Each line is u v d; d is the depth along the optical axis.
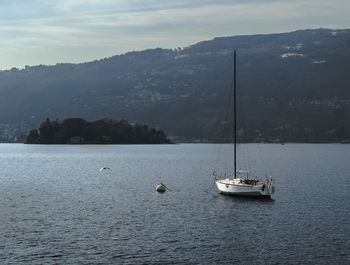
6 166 178.75
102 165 183.25
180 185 108.44
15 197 87.94
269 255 49.78
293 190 97.88
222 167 176.25
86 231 59.22
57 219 66.50
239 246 52.84
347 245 53.00
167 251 51.06
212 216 68.69
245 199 83.88
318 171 152.88
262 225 62.78
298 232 58.78
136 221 65.19
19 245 53.00
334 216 68.38
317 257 49.00
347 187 103.69
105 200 83.88
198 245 53.31
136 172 148.12
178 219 66.50
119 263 47.44
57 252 50.59
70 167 172.50
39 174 141.00
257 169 165.25
